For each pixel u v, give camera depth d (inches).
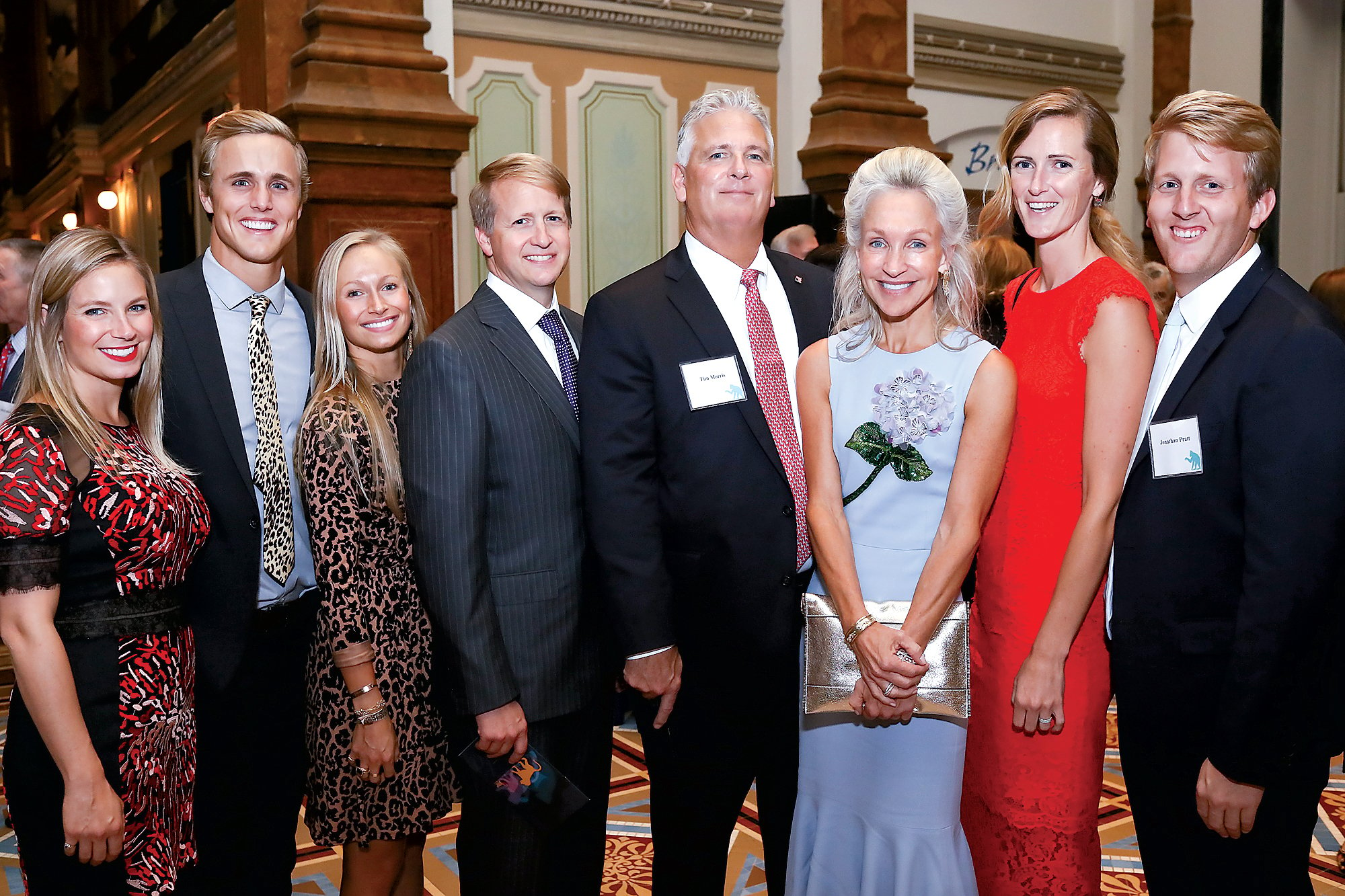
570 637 82.9
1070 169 71.7
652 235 238.7
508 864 80.3
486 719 77.2
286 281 93.4
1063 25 313.7
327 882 112.0
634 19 230.1
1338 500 60.5
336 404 83.7
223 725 83.6
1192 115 65.4
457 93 213.9
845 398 76.5
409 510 78.7
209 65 285.9
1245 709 62.2
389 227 177.8
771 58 247.6
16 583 64.9
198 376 83.7
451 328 81.1
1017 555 74.2
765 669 82.5
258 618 84.7
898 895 74.9
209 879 84.3
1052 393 71.8
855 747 77.3
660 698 82.3
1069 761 73.7
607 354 81.7
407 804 84.3
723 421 81.2
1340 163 294.4
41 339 70.2
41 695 65.3
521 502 80.8
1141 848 72.9
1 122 586.6
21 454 66.6
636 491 81.0
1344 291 122.2
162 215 354.3
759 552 81.2
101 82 441.7
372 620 82.4
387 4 177.2
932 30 289.6
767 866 88.8
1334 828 121.9
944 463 73.2
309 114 168.2
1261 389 62.8
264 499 85.7
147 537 70.6
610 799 134.6
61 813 68.2
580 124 227.6
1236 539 65.3
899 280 71.7
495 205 83.0
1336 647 62.7
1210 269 66.9
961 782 75.4
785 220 201.5
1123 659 69.9
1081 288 71.2
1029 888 74.6
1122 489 69.6
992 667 76.3
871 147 241.1
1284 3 287.7
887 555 74.3
